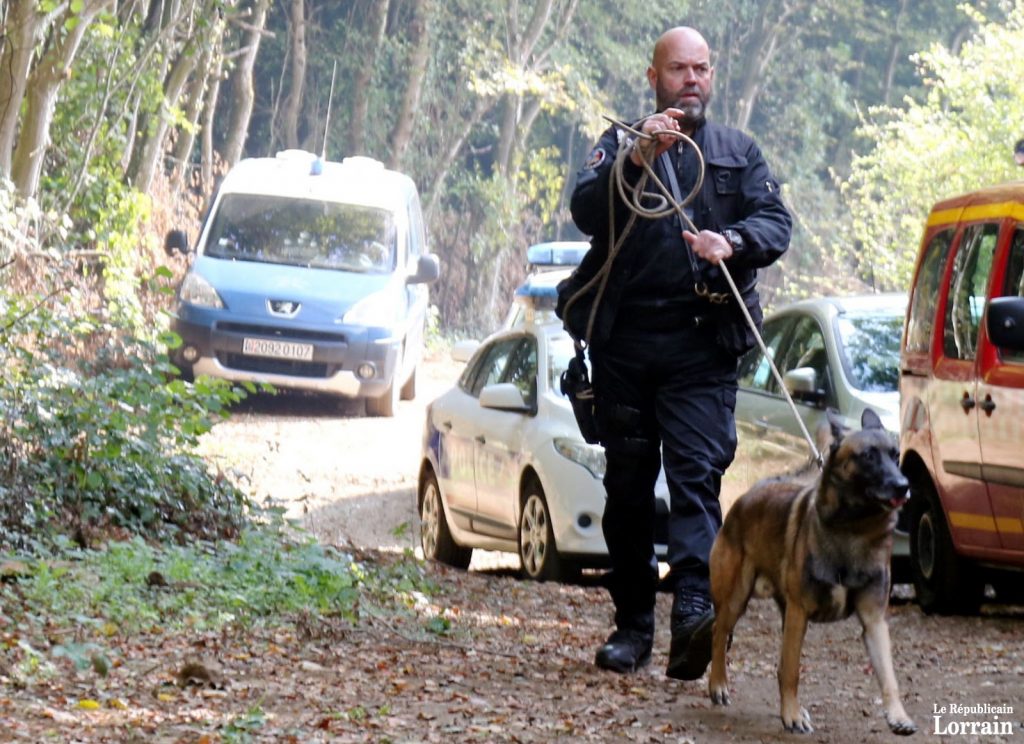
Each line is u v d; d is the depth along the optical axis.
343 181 29.53
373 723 8.31
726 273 9.00
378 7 53.66
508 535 16.19
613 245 9.32
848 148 76.81
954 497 12.96
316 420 27.31
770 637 12.16
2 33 24.50
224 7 34.53
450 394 18.12
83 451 13.83
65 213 27.61
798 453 14.35
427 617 12.28
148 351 14.84
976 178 41.47
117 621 10.50
